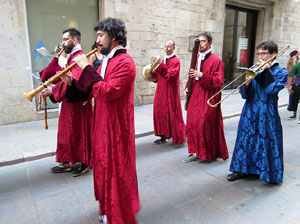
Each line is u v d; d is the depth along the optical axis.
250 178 3.01
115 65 1.66
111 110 1.73
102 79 1.68
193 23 7.88
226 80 10.39
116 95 1.64
